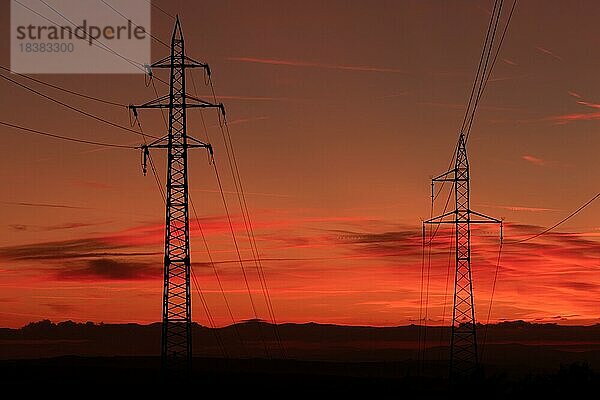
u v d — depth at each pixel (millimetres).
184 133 73562
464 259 93938
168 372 72188
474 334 93625
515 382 96375
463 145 93125
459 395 93375
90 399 95125
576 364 95562
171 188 73250
